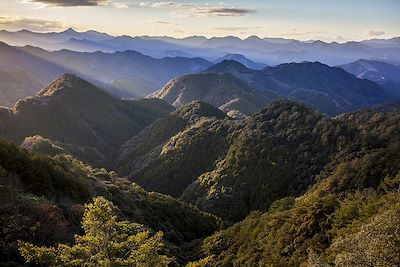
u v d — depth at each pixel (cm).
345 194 6862
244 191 9875
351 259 1802
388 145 8906
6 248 2305
